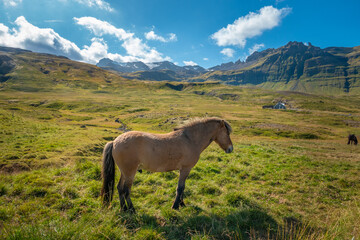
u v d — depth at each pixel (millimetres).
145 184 7855
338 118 95062
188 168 6488
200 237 4504
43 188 6285
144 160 5859
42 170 9023
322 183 8500
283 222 5551
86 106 114000
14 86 172625
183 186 6363
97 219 4883
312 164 11508
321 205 6664
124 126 67562
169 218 5500
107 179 5949
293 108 141625
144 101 149500
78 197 6344
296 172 10039
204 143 6891
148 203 6398
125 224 5000
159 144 5969
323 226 5293
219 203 6484
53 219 4836
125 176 5832
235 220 5395
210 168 10047
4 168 10711
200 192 7414
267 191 7711
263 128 63719
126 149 5723
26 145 16938
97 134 29312
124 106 117500
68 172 8516
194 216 5578
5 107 70312
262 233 5059
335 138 55562
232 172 9641
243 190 7719
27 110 73062
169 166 6191
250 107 135250
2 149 14758
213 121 7086
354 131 66688
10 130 22922
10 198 5781
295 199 7094
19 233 3598
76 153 15555
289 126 68438
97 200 6180
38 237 3605
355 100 196875
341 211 5984
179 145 6199
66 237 3777
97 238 4004
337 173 9992
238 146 17422
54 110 94562
